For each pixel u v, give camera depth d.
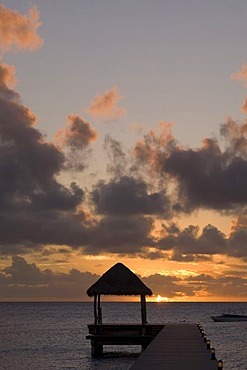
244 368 40.12
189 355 24.55
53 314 193.38
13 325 110.38
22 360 46.25
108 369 37.56
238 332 84.81
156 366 21.42
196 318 147.62
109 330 39.25
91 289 41.06
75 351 53.66
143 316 41.38
